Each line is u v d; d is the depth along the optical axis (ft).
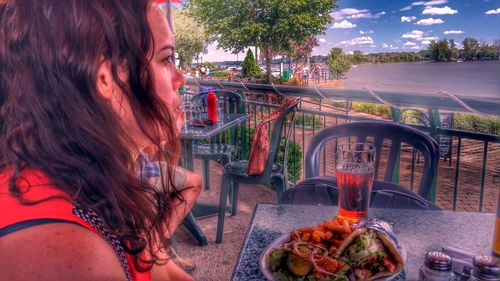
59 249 1.18
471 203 17.33
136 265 1.67
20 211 1.23
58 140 1.38
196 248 9.89
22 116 1.38
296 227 3.82
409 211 4.16
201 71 65.10
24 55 1.38
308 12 78.64
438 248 3.36
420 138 6.31
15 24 1.40
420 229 3.72
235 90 15.53
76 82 1.38
